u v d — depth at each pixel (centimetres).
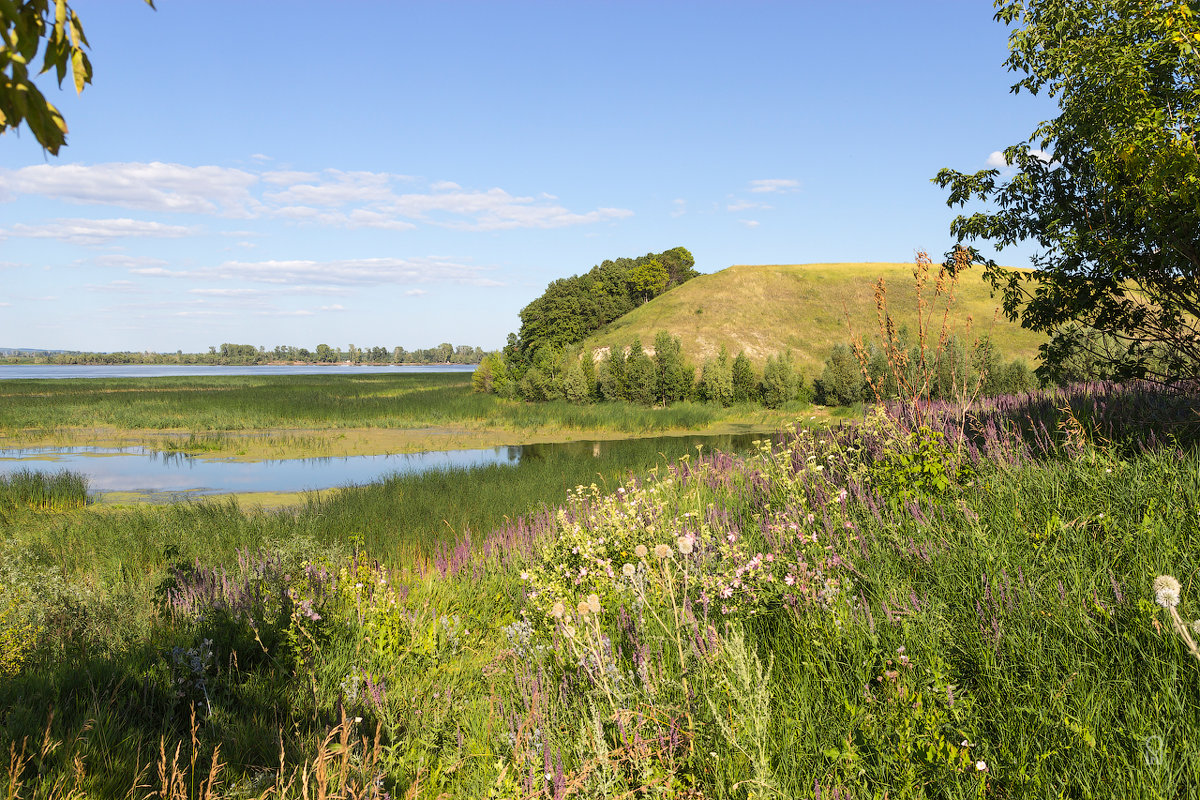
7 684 449
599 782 281
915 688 308
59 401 4731
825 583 420
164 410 4053
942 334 711
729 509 753
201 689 464
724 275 8375
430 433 3322
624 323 8194
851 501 584
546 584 590
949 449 616
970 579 397
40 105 140
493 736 380
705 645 370
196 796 326
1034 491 504
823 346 6494
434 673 500
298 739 382
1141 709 277
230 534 1102
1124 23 655
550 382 4803
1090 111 648
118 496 1775
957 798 248
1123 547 397
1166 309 678
